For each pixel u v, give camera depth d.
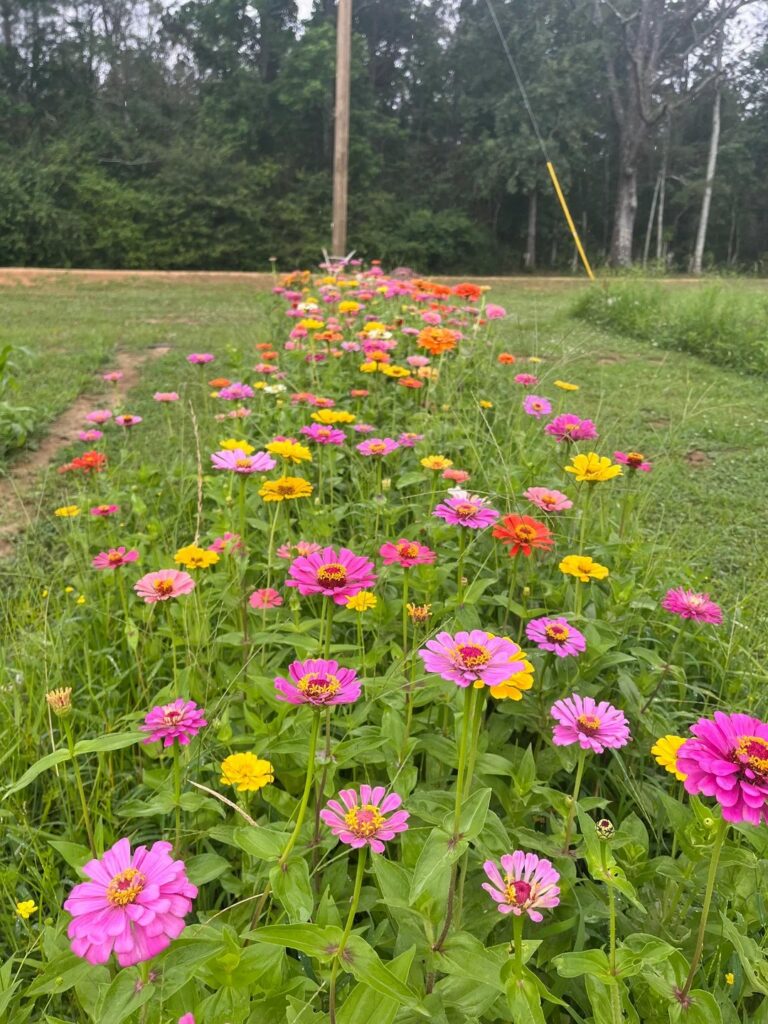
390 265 23.23
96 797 1.66
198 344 7.21
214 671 2.01
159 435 4.31
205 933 1.09
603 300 9.12
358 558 1.34
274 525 2.16
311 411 3.42
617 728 1.23
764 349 6.56
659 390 5.60
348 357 4.44
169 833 1.61
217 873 1.22
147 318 9.09
